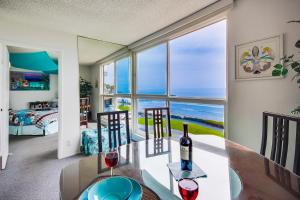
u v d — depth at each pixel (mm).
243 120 2074
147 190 876
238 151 1412
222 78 2451
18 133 4621
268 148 1846
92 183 937
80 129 3469
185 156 1126
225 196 818
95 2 2188
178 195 861
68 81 3219
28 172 2508
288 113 1683
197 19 2527
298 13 1603
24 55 4465
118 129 1878
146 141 1766
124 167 1151
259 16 1883
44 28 2959
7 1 2129
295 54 1625
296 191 819
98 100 4223
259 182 907
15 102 5707
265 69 1844
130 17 2623
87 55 3953
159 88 3586
